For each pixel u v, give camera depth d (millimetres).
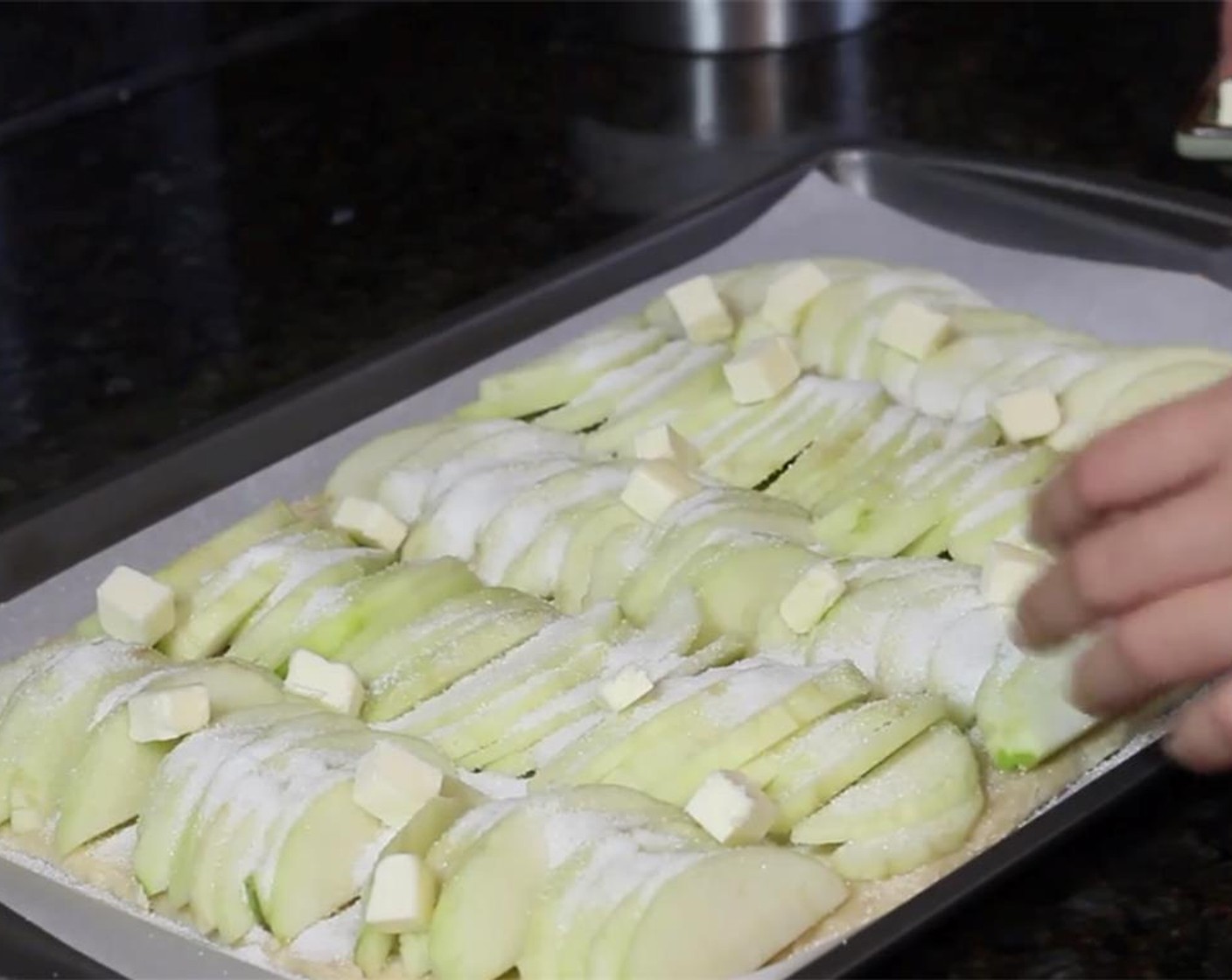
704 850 897
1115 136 1336
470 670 1007
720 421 1128
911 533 1046
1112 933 902
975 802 937
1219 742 881
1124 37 1436
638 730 947
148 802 973
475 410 1162
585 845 902
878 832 925
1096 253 1217
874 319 1154
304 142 1420
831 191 1270
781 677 958
